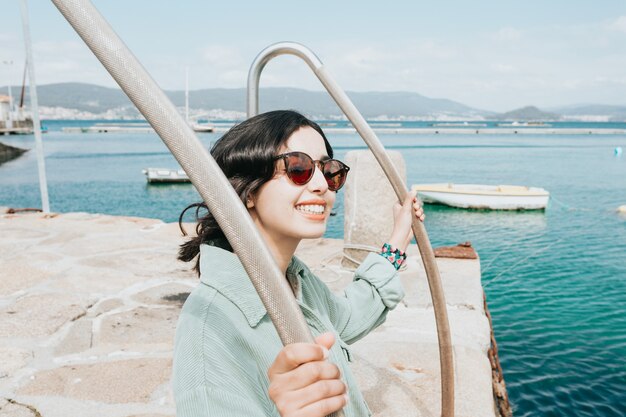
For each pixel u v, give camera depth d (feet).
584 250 41.78
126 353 11.44
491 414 8.91
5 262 18.84
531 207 63.62
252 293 3.39
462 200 65.57
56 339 12.13
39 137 31.48
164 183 101.60
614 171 118.01
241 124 3.87
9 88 324.19
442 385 6.53
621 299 27.81
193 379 2.84
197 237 4.36
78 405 9.23
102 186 98.07
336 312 5.06
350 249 18.08
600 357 20.45
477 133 413.59
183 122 2.07
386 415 8.86
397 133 413.59
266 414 3.15
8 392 9.62
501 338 22.48
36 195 86.94
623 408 16.98
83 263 18.89
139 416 8.89
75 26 2.01
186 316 3.22
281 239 3.93
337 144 248.11
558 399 17.56
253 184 3.65
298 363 2.04
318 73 5.19
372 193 17.53
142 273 17.75
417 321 13.33
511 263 37.29
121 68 2.01
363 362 10.96
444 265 18.38
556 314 25.44
